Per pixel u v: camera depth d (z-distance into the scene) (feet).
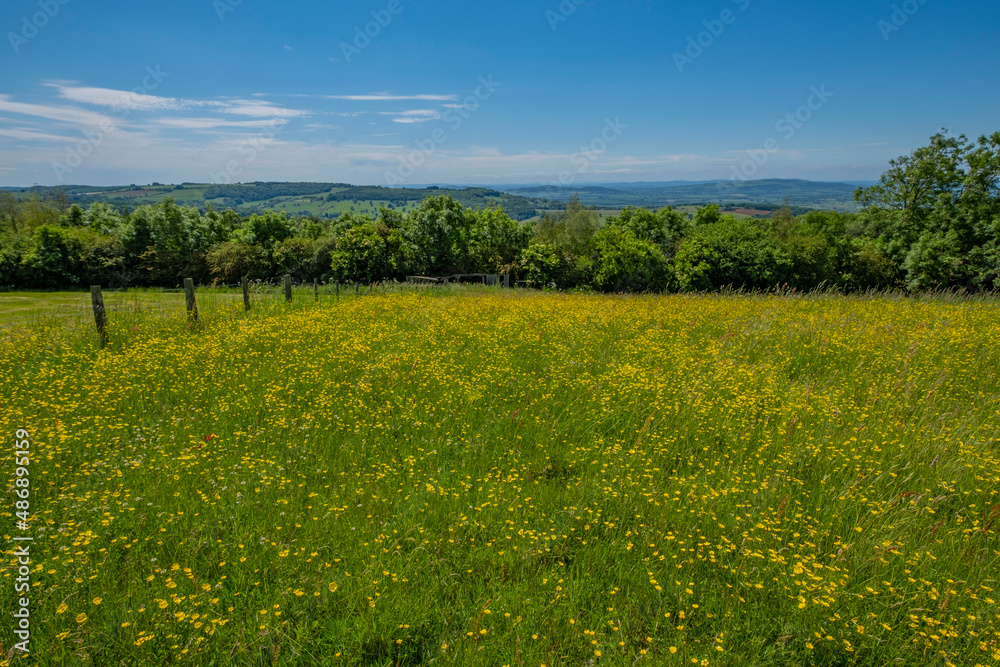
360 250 142.82
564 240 156.35
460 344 34.55
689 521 14.42
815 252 146.92
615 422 21.27
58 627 10.55
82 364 29.25
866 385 24.97
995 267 109.50
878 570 12.42
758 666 10.16
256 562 12.64
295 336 37.04
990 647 10.19
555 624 11.09
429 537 13.75
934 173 133.59
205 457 17.84
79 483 15.75
